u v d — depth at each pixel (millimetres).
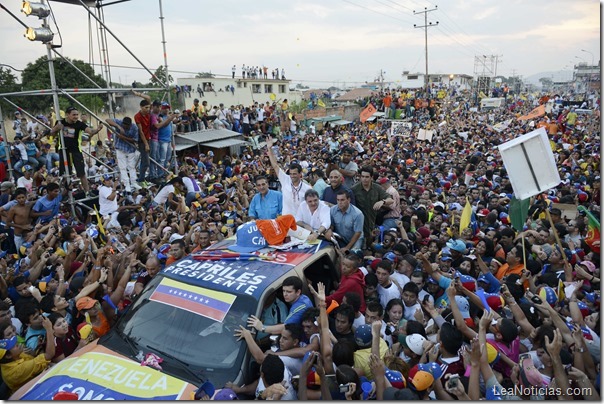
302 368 3998
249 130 27828
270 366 3900
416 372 4039
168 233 8406
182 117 23281
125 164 11805
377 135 32469
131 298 6176
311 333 4688
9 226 9086
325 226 6414
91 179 12992
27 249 7980
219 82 46438
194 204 9414
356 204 8031
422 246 8211
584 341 4531
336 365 4348
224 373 4168
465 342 4848
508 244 8094
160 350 4422
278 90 53125
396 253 6812
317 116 39750
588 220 8391
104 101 20656
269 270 5090
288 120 32156
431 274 6113
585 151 20812
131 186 12250
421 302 5613
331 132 33844
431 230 9305
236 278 4918
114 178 12758
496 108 69625
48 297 5441
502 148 7055
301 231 6230
